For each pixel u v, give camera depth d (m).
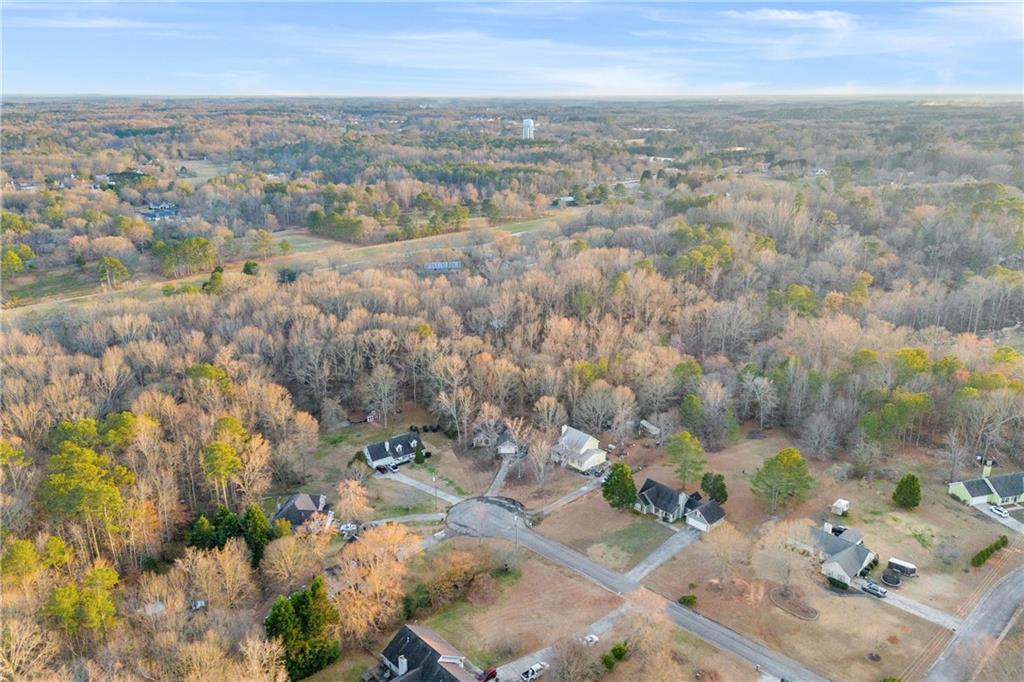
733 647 85.75
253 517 101.19
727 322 166.12
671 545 107.12
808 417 135.50
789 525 103.25
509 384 146.38
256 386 138.38
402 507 119.19
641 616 86.44
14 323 173.50
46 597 83.06
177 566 92.50
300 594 83.38
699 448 117.50
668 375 142.62
